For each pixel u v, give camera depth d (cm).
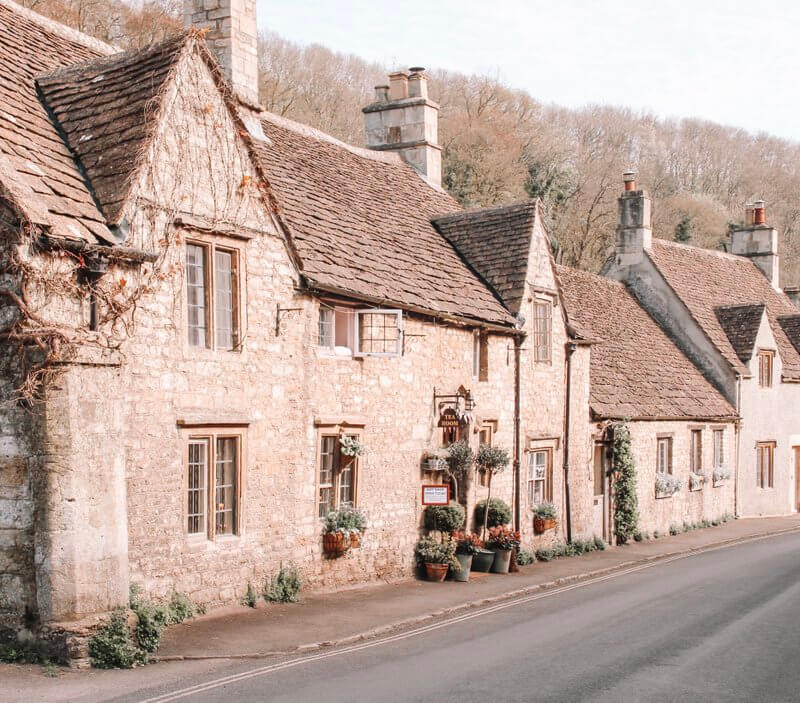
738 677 998
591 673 995
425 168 2442
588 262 5138
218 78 1259
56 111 1235
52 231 990
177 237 1184
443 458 1733
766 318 3325
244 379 1288
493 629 1252
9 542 1000
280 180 1661
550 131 5666
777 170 7238
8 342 1000
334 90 4734
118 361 1044
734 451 3175
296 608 1321
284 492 1364
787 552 2255
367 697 866
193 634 1118
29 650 982
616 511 2444
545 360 2136
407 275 1733
